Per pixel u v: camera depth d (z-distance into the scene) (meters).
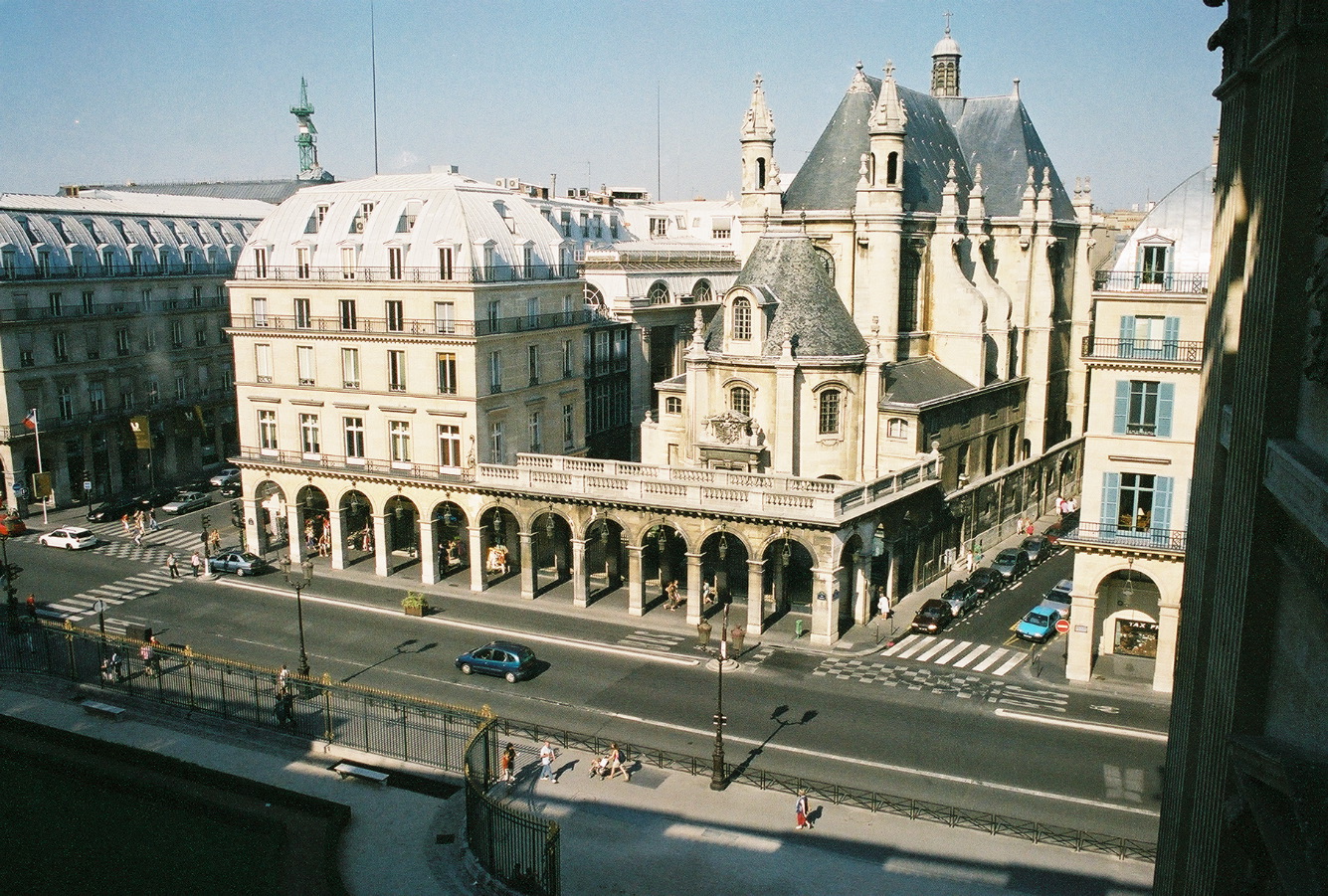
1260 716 19.89
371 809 42.97
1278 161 18.89
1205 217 54.88
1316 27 17.91
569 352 82.69
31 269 93.56
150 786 43.00
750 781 46.19
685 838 40.94
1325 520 14.34
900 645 63.50
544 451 80.44
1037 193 94.38
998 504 86.69
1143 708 54.00
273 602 71.94
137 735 50.41
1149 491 55.06
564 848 40.06
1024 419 92.88
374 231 75.31
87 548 85.06
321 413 77.06
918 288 84.81
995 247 91.69
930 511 74.00
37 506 95.06
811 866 38.88
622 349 96.31
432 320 72.06
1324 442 16.83
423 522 74.81
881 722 52.53
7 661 59.56
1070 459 101.12
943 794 44.91
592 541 74.75
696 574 66.38
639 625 67.44
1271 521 19.25
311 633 65.50
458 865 38.66
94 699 54.66
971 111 100.25
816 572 62.88
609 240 131.62
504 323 74.06
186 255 110.50
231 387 116.44
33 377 93.19
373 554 83.00
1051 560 81.75
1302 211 18.44
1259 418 19.28
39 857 37.72
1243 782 17.45
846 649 62.78
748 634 65.25
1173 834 26.27
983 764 47.81
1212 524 24.16
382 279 73.75
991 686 57.09
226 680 57.19
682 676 58.78
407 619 68.50
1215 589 23.53
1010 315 88.25
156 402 106.25
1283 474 17.20
